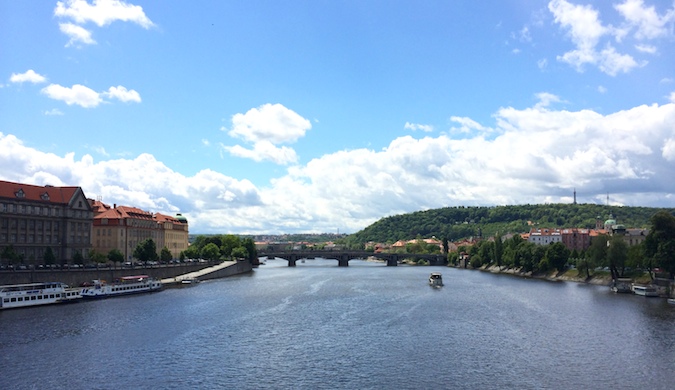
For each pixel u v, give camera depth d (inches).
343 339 4626.0
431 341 4564.5
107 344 4313.5
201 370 3661.4
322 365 3806.6
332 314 5959.6
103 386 3307.1
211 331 4901.6
